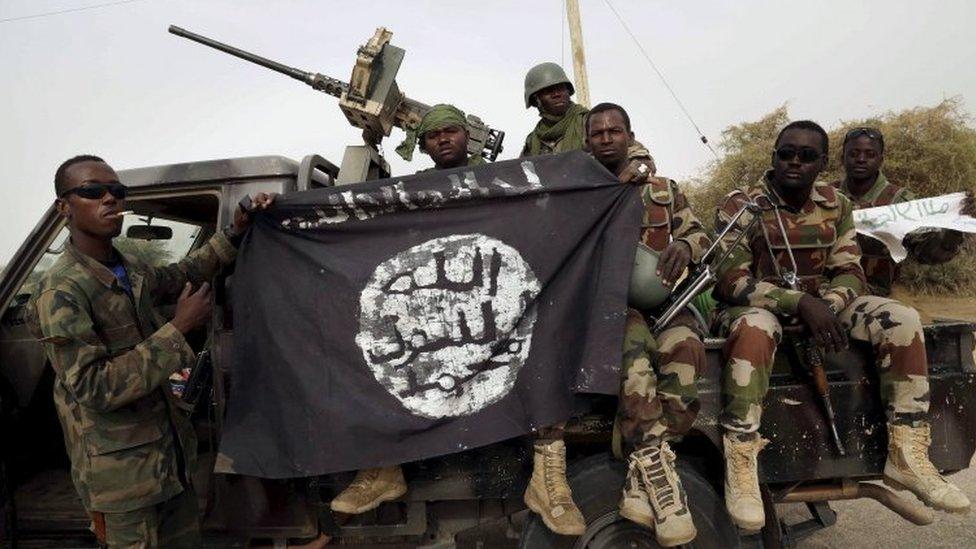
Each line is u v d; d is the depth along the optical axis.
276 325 2.43
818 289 2.84
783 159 2.76
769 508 2.45
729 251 2.52
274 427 2.42
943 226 2.93
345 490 2.38
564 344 2.34
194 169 2.66
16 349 2.85
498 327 2.37
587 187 2.39
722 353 2.42
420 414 2.34
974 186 11.59
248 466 2.40
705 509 2.39
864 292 2.77
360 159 2.98
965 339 2.47
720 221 2.85
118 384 2.10
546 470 2.29
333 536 2.54
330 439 2.35
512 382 2.35
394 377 2.38
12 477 2.82
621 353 2.24
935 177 11.61
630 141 3.30
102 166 2.23
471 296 2.40
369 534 2.53
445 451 2.31
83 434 2.21
